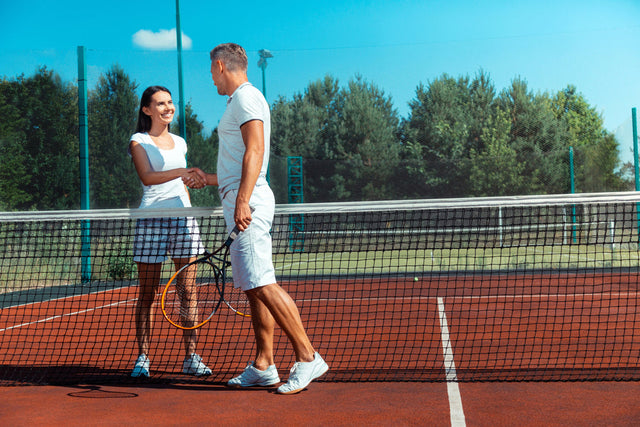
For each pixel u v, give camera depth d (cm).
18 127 1098
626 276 979
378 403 310
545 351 430
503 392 325
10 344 496
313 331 531
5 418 297
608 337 478
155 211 381
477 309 652
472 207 385
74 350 467
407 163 1670
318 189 1680
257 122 329
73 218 394
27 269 952
